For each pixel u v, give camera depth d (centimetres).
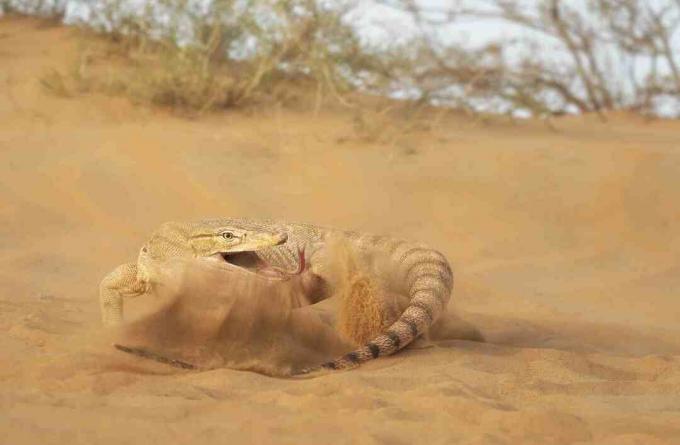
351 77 2581
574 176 2114
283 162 2094
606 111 3544
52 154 2022
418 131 2369
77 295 1441
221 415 850
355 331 1129
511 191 2044
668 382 1044
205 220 1158
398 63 2666
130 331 1065
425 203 1984
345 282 1145
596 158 2202
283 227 1214
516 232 1912
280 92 2497
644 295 1689
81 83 2380
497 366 1072
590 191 2056
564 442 827
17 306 1261
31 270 1567
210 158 2058
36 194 1862
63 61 2545
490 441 805
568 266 1816
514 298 1614
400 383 968
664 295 1695
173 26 2495
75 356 990
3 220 1766
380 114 2320
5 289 1416
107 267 1625
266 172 2041
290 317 1120
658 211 1995
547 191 2055
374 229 1867
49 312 1245
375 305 1130
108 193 1886
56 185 1892
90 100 2325
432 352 1101
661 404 960
